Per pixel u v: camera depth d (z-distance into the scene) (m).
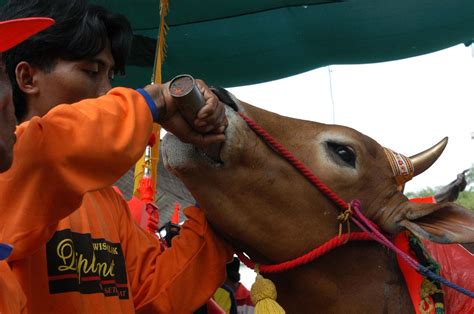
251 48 4.92
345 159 2.75
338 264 2.72
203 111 2.14
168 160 2.45
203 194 2.48
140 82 5.11
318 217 2.66
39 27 1.45
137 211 3.07
